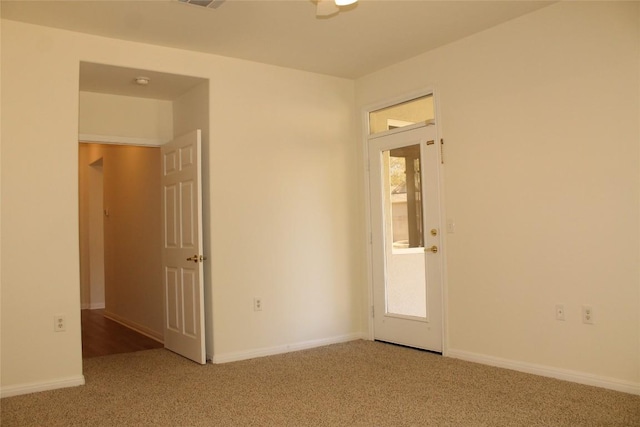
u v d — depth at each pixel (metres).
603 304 3.52
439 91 4.59
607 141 3.51
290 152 5.02
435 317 4.64
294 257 4.99
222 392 3.67
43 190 3.84
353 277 5.38
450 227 4.50
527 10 3.88
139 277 6.22
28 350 3.74
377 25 4.05
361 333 5.39
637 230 3.36
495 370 4.02
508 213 4.07
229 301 4.60
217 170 4.59
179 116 5.11
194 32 4.09
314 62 4.89
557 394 3.41
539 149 3.88
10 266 3.71
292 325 4.94
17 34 3.79
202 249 4.57
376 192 5.24
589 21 3.60
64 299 3.88
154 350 5.11
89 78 4.46
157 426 3.05
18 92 3.78
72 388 3.82
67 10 3.62
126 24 3.90
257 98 4.84
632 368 3.39
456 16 3.93
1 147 3.71
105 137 4.88
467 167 4.37
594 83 3.57
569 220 3.70
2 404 3.48
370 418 3.09
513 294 4.04
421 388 3.63
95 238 8.37
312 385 3.78
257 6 3.65
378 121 5.27
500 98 4.13
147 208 5.93
